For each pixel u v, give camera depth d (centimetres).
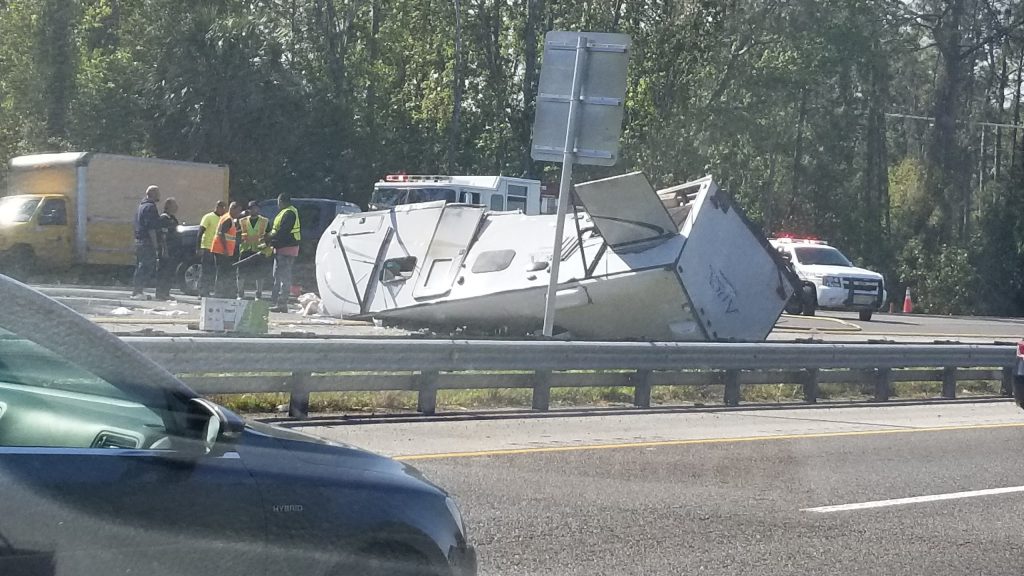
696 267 1755
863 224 5750
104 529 363
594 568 683
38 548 347
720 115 4975
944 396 1700
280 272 2233
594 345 1315
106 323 1662
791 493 929
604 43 1430
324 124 4388
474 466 959
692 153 4969
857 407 1552
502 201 3180
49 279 2856
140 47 4369
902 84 7550
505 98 5069
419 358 1187
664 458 1053
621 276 1745
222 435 409
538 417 1263
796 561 725
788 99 5225
